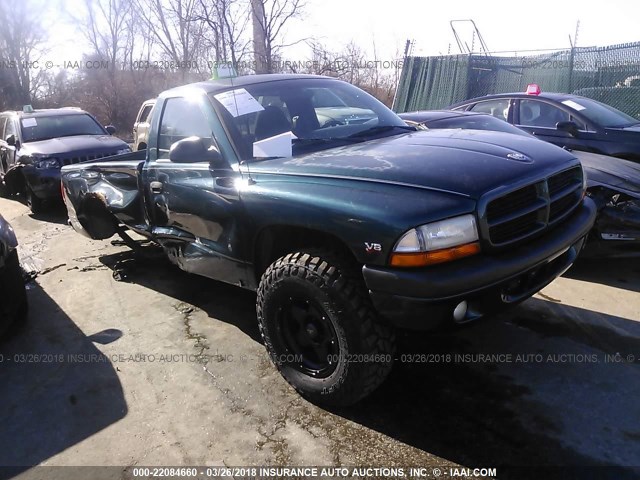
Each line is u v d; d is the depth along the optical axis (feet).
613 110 22.35
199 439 8.67
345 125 11.89
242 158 10.41
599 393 9.15
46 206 26.73
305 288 8.62
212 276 11.48
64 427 9.21
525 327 11.54
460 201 7.64
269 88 12.00
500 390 9.41
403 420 8.78
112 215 16.03
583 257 14.37
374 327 8.21
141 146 33.47
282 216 8.94
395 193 7.92
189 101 11.85
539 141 10.52
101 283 15.85
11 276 12.63
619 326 11.43
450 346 10.91
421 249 7.42
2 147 29.91
